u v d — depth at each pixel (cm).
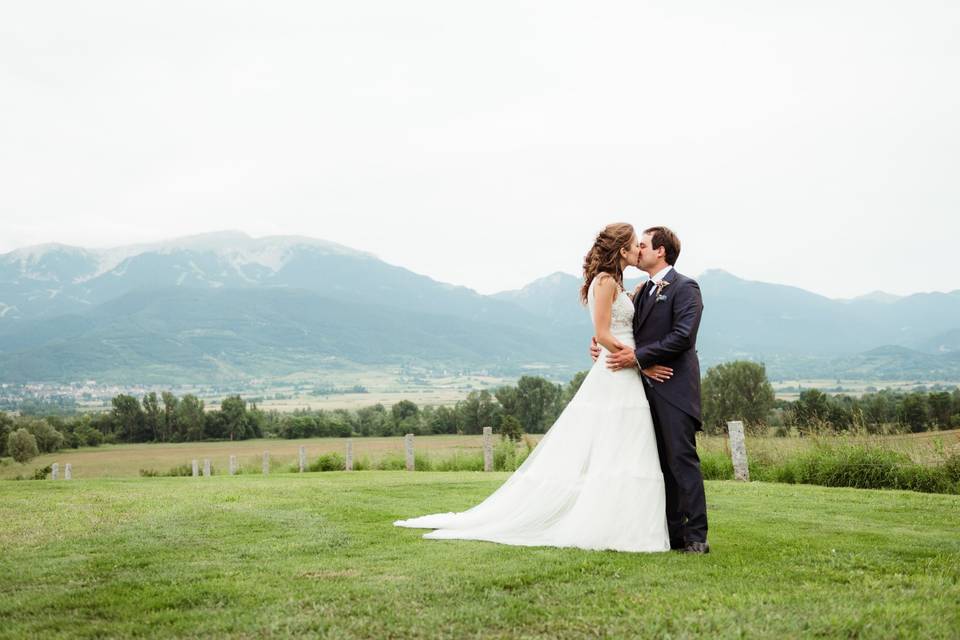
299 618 388
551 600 416
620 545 554
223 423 12112
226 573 498
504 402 9425
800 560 521
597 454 583
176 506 874
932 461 1248
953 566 501
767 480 1398
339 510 813
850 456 1291
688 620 370
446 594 430
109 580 489
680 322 560
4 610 420
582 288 615
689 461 552
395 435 10194
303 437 11469
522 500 614
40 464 8925
